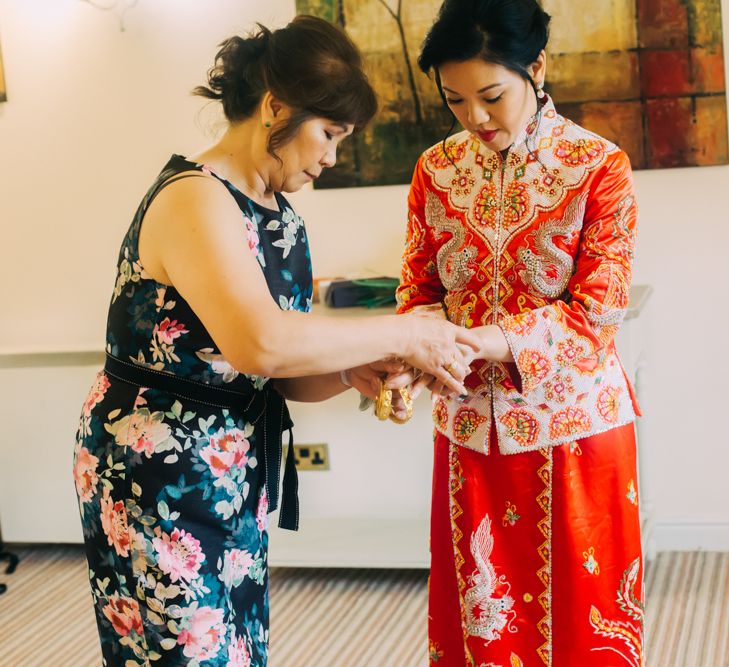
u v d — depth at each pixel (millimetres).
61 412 3262
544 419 1802
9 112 3307
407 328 1515
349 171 3057
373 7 2930
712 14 2760
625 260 1746
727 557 3014
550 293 1781
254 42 1454
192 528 1506
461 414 1857
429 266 1943
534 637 1890
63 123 3273
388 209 3076
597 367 1810
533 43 1643
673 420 3035
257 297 1381
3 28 3260
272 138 1432
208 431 1511
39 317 3424
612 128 2861
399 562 2842
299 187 1537
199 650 1529
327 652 2625
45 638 2842
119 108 3221
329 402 2979
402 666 2521
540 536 1843
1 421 3307
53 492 3324
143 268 1471
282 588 3053
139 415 1495
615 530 1848
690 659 2451
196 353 1481
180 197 1415
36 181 3336
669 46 2795
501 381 1810
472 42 1609
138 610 1534
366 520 3037
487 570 1877
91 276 3355
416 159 3006
